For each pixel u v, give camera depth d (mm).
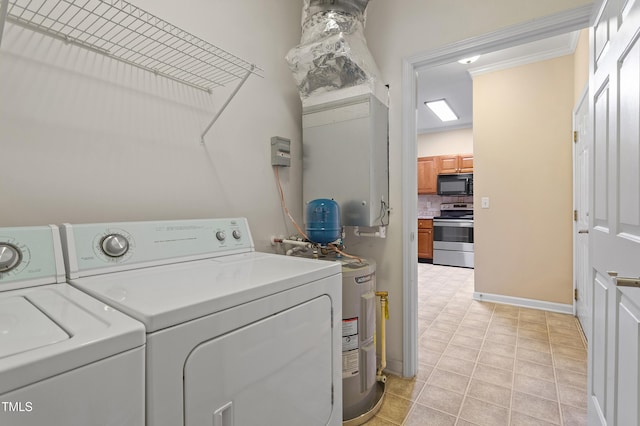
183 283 825
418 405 1628
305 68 1723
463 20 1681
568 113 2873
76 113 1062
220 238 1305
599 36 1228
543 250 3016
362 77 1672
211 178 1499
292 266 1064
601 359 1182
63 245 918
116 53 1163
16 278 801
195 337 648
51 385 457
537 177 3025
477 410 1581
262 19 1767
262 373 797
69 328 547
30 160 964
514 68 3098
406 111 1858
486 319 2793
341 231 1778
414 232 1906
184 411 626
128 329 547
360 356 1559
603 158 1153
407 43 1865
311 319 969
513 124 3119
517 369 1958
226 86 1568
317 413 996
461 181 5285
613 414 1042
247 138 1684
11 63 933
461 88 3730
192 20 1392
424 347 2270
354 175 1741
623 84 960
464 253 5020
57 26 1017
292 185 1982
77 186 1063
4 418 417
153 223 1133
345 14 1656
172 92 1343
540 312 2953
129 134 1202
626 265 928
